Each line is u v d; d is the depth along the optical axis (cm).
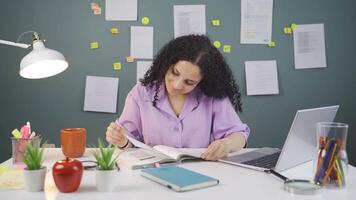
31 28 239
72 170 91
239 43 249
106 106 245
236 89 172
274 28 251
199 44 152
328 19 254
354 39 255
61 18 240
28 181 92
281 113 255
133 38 244
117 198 88
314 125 117
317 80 255
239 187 98
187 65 145
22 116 242
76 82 244
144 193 92
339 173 98
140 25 244
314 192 93
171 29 245
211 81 157
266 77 252
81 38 242
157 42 245
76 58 243
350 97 257
